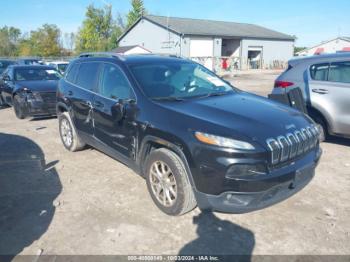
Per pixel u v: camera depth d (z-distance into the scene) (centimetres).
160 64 472
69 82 583
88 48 5978
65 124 609
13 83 964
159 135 365
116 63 468
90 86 516
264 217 371
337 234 338
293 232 343
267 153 316
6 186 464
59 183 472
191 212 384
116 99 446
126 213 386
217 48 3681
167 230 350
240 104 397
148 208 396
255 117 355
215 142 319
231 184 314
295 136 346
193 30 3506
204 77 487
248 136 319
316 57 615
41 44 6203
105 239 337
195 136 331
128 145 424
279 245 323
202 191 332
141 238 337
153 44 3716
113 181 476
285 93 621
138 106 400
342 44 4562
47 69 1070
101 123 480
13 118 964
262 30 4444
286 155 333
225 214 379
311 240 329
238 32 3944
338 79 576
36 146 656
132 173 504
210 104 388
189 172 340
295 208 389
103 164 546
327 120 588
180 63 495
